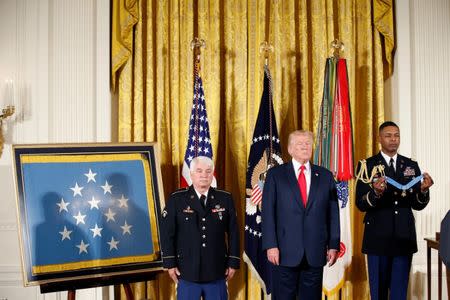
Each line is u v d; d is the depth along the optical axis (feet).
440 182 15.19
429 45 15.40
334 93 14.11
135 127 14.89
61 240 11.47
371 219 12.17
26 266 11.13
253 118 15.19
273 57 15.35
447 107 15.37
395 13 15.53
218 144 15.29
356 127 15.58
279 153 13.88
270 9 15.47
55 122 14.21
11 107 13.64
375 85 15.62
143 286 14.85
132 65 15.02
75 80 14.34
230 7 15.33
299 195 10.86
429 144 15.21
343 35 15.44
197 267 10.98
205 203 11.37
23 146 11.68
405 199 12.05
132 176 12.42
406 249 11.86
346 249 13.82
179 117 15.10
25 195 11.41
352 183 15.33
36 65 14.12
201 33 15.17
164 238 11.21
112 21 14.82
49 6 14.34
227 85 15.30
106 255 11.78
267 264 13.75
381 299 12.19
